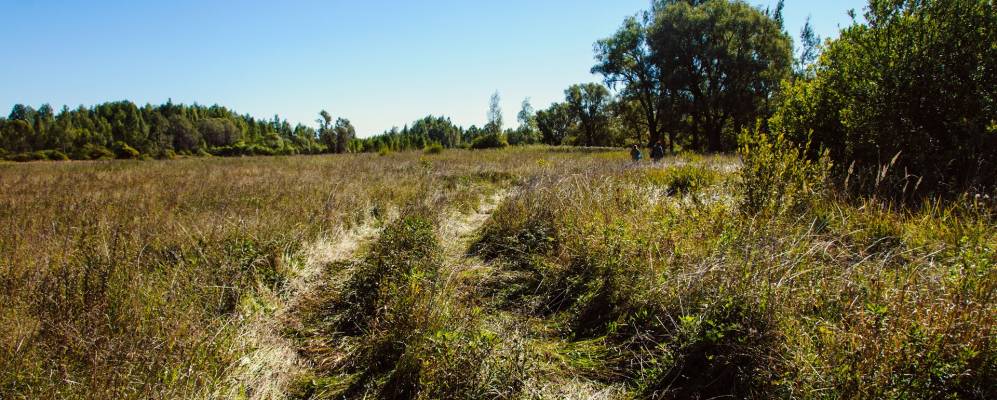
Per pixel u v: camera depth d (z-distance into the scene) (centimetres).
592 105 6097
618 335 328
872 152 610
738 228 413
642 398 264
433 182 1109
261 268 442
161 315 316
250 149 5094
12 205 725
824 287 294
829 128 674
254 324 353
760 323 272
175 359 274
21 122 6069
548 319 369
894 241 399
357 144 5144
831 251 378
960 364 210
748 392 252
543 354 309
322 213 663
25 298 328
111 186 1084
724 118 3158
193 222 567
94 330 283
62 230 521
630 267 374
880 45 600
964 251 298
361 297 400
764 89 3002
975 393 209
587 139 6350
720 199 542
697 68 3177
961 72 539
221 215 607
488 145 4159
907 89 570
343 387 288
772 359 249
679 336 294
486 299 409
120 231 481
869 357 221
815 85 692
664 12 3064
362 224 696
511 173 1379
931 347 215
